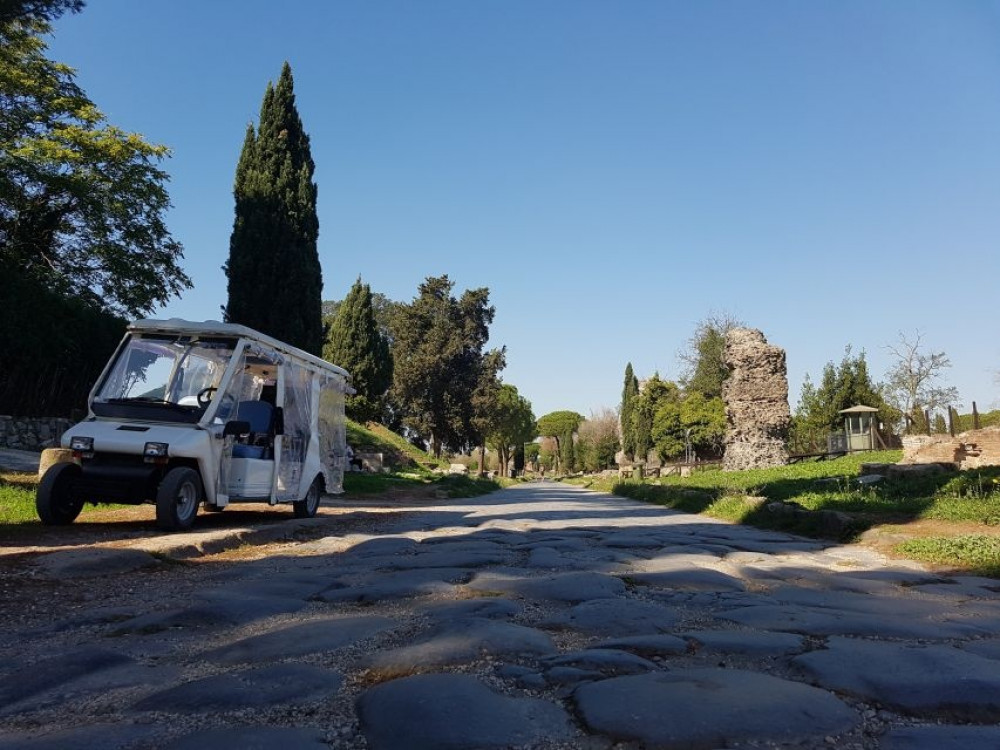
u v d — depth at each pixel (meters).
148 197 27.47
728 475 24.67
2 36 22.05
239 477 9.70
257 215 24.14
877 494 12.25
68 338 20.56
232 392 9.62
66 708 2.91
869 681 3.04
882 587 5.60
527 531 10.24
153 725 2.66
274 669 3.29
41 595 5.25
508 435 81.12
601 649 3.53
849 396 44.34
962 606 4.82
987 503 9.42
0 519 8.98
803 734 2.47
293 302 24.14
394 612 4.59
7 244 25.20
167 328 9.80
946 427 32.38
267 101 24.88
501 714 2.64
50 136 25.61
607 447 87.56
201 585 5.77
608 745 2.40
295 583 5.75
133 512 10.89
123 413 9.13
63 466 8.79
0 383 19.36
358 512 13.63
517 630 3.86
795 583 5.81
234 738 2.49
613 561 6.86
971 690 2.93
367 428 46.31
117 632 4.23
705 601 4.86
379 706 2.74
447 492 23.36
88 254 26.83
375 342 46.88
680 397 58.06
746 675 3.11
